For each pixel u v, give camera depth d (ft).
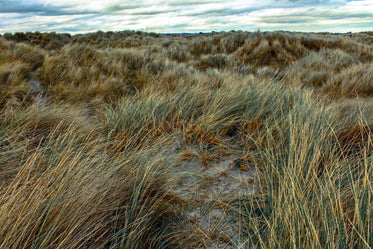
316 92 22.11
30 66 21.08
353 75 25.48
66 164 8.48
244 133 12.73
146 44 57.31
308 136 9.84
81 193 7.03
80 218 6.53
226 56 38.04
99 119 14.98
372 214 6.40
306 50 43.47
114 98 18.93
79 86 19.31
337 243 5.53
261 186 8.52
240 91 15.94
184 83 21.17
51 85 18.62
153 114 13.94
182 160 11.15
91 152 9.45
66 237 5.61
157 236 7.13
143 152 10.71
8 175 8.57
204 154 11.08
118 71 23.49
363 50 44.55
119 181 8.58
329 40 48.29
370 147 9.96
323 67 33.68
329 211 6.40
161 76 23.86
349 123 12.30
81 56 24.52
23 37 50.03
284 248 5.87
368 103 15.35
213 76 24.47
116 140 11.85
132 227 6.81
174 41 61.52
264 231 6.77
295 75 28.04
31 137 11.66
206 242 6.98
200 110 15.19
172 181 9.48
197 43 49.62
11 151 9.64
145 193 8.38
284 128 11.35
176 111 14.47
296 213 6.24
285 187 7.30
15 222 5.62
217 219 7.80
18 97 16.24
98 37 63.82
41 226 5.98
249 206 8.20
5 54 21.26
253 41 44.60
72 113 13.99
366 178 6.43
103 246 6.41
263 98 14.67
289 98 14.75
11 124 11.82
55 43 46.83
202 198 8.76
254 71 32.30
